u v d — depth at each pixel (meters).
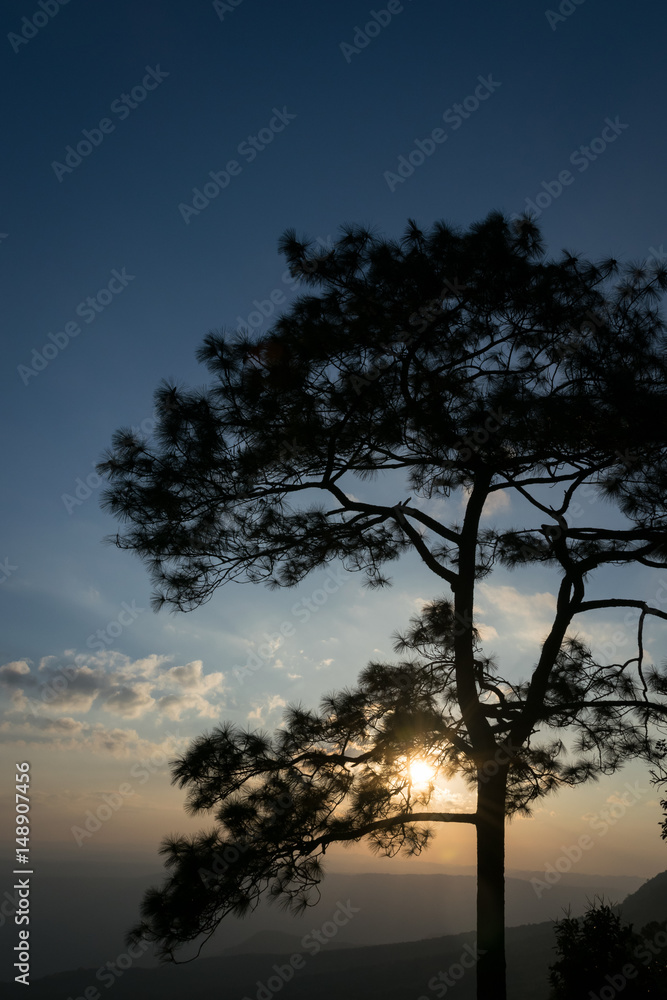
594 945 9.53
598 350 7.27
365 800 7.07
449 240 7.60
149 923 6.43
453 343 7.68
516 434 6.88
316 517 8.55
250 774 7.37
